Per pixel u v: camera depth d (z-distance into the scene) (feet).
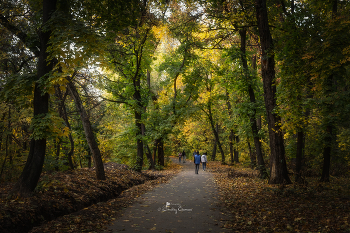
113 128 66.28
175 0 46.98
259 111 50.65
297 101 30.01
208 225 18.45
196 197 29.81
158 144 75.72
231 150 91.35
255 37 52.95
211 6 44.52
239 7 44.19
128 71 55.26
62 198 22.75
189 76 65.57
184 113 63.72
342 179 46.50
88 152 52.70
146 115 62.69
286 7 48.52
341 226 15.80
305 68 26.76
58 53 21.17
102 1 30.19
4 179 29.99
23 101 25.45
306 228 16.20
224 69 58.44
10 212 16.84
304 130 39.93
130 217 20.76
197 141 121.70
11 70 39.68
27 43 26.58
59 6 28.04
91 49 22.45
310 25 32.53
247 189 33.47
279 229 16.42
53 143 43.57
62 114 46.01
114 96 56.44
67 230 16.80
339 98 32.27
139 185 39.86
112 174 39.58
